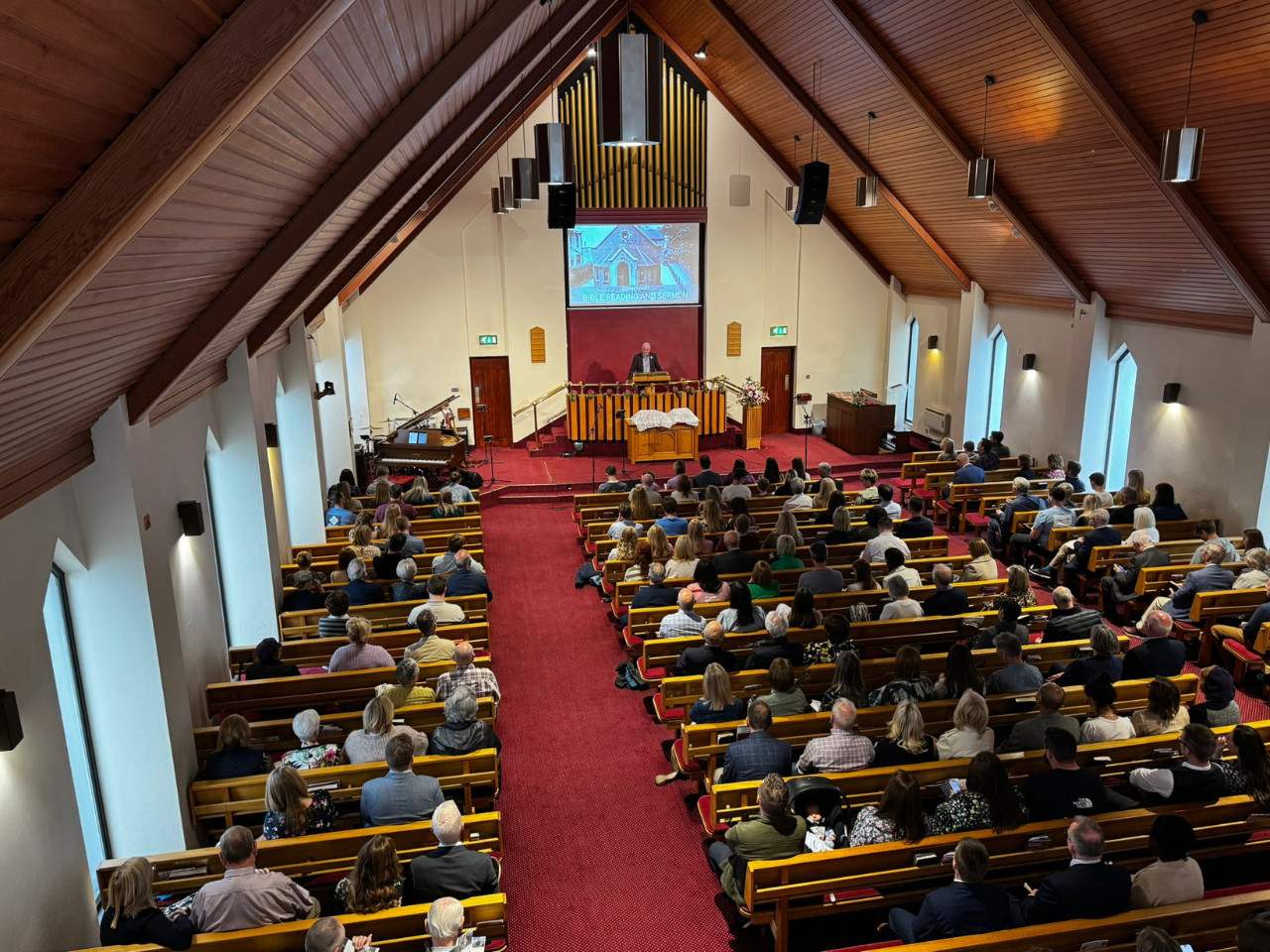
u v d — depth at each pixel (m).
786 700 6.01
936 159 12.58
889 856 4.45
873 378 18.95
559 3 8.68
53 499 4.84
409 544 9.52
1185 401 11.72
